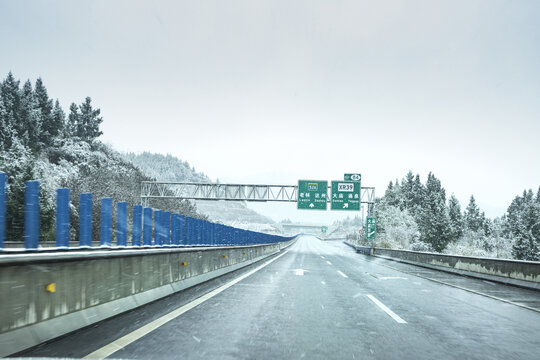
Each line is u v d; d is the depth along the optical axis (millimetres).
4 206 5340
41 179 38719
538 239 85000
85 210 7449
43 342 4957
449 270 20828
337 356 5027
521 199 156250
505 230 138375
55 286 5395
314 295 10562
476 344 5832
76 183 58719
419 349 5477
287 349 5270
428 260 24797
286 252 45000
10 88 78000
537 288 12930
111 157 93938
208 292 10625
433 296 11109
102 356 4668
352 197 47344
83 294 6074
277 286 12383
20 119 74000
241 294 10383
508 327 7125
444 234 95438
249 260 24297
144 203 52594
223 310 7973
